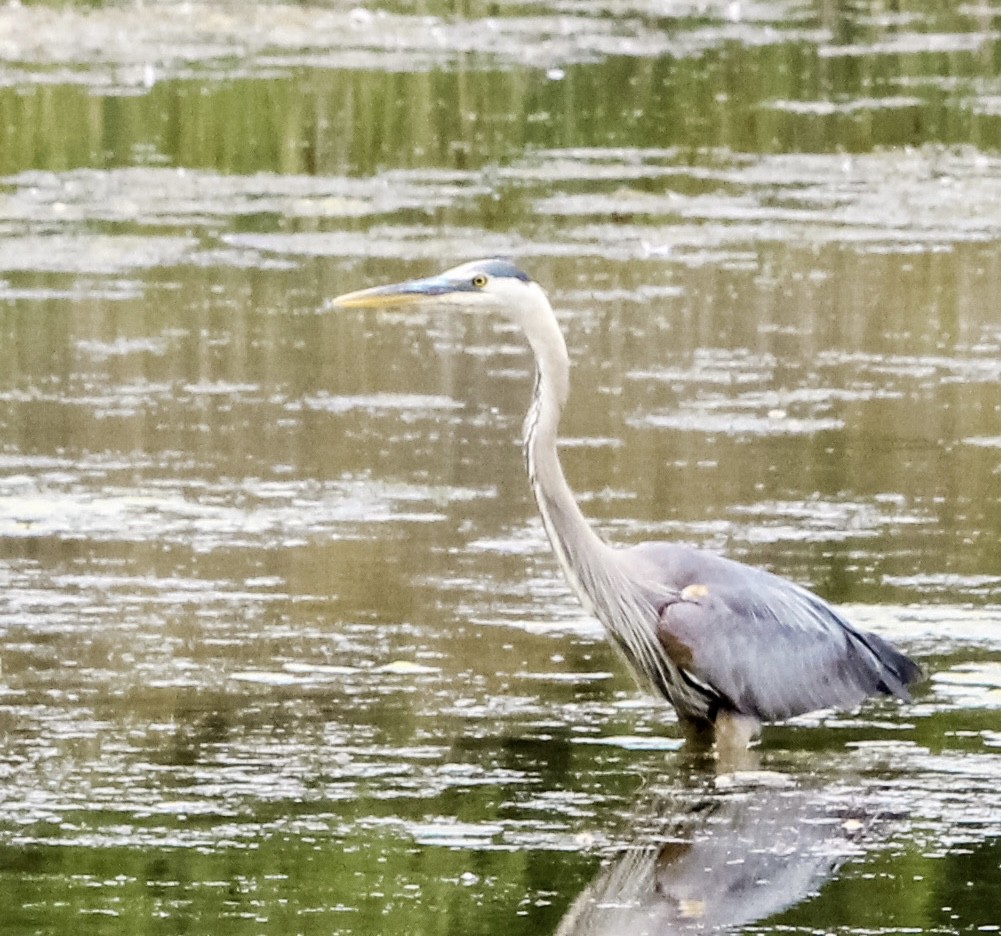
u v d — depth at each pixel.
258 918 7.86
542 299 10.60
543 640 11.28
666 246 21.44
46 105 28.09
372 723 10.03
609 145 27.11
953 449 15.08
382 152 26.42
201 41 34.09
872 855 8.61
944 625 11.52
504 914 7.94
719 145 27.33
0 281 19.61
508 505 13.69
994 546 12.95
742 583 10.31
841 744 10.07
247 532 12.95
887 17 39.25
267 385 16.44
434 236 21.75
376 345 17.78
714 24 37.47
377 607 11.68
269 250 21.11
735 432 15.39
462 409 15.95
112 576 12.07
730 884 8.27
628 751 9.84
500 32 35.56
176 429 15.18
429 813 8.97
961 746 9.99
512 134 27.61
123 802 9.02
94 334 17.81
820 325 18.64
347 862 8.43
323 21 36.44
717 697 10.10
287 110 28.50
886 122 28.98
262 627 11.30
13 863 8.38
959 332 18.55
